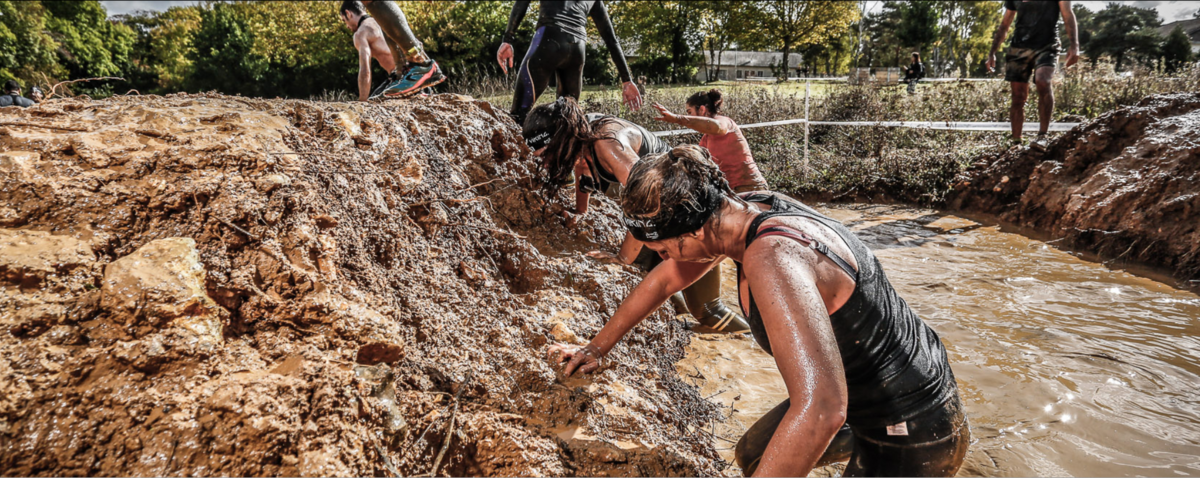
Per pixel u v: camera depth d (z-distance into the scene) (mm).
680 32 42188
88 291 1399
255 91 38125
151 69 54719
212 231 1620
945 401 1746
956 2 52312
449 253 2469
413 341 1864
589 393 2109
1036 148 6770
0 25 34781
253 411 1247
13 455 1133
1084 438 2506
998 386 2932
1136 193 5195
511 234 2934
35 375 1213
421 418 1659
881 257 5211
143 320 1371
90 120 1969
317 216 1808
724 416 2666
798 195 8047
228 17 39375
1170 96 6035
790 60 55469
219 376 1340
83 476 1151
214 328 1423
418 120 3254
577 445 1912
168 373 1317
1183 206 4773
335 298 1623
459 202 2797
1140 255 4914
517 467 1744
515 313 2418
